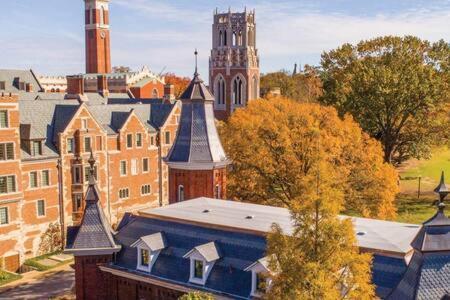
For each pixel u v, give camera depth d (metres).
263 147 55.28
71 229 35.50
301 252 20.33
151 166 76.12
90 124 65.00
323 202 20.11
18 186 56.38
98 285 34.78
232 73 116.88
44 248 60.28
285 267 20.02
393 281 25.94
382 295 25.58
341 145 54.25
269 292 20.72
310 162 50.91
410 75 72.25
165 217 35.50
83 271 34.59
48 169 60.47
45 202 60.19
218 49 117.44
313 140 52.81
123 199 71.56
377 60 75.38
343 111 74.81
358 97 74.25
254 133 56.34
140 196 74.50
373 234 29.73
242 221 33.53
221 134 60.59
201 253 30.64
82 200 63.88
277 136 54.72
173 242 33.62
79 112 63.50
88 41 145.88
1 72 102.50
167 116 78.19
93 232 34.47
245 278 29.39
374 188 53.62
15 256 56.59
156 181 77.06
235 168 57.09
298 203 20.92
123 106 76.19
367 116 75.00
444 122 75.56
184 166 44.38
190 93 44.62
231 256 30.84
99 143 66.69
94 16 143.88
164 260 32.97
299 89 163.75
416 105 73.94
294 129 54.72
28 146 58.94
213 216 35.03
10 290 48.28
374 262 26.97
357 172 53.81
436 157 122.12
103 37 146.62
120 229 37.09
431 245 21.27
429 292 20.86
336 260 19.95
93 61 145.62
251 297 28.39
